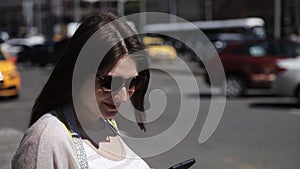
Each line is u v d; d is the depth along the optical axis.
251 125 9.88
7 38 57.91
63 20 57.59
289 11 39.00
